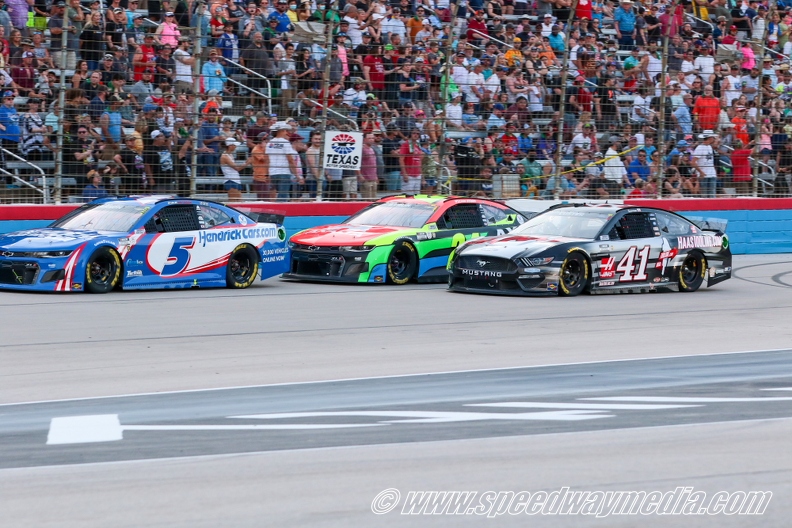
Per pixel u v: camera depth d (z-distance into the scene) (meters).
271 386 20.39
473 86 50.09
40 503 12.43
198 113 44.41
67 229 36.62
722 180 56.09
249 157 46.34
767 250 57.47
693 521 12.15
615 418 17.59
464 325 29.70
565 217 40.12
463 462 14.49
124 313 30.67
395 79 48.72
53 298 33.56
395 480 13.53
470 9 53.16
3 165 42.00
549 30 55.09
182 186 44.69
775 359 24.72
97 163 42.81
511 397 19.50
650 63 55.06
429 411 18.09
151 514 12.02
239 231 38.88
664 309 34.47
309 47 48.19
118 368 22.14
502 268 36.94
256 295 36.31
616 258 38.50
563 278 37.09
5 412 17.78
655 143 54.03
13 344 24.97
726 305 36.03
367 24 49.91
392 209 43.72
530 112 51.22
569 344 26.56
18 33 42.16
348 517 12.00
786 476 14.06
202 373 21.70
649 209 40.25
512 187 50.81
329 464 14.30
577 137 51.84
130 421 17.11
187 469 14.00
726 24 60.34
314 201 47.81
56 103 42.28
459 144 49.91
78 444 15.45
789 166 58.22
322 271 40.66
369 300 35.28
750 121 56.56
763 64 57.38
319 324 29.36
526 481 13.56
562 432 16.45
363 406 18.52
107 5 44.69
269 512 12.12
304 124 47.50
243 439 15.79
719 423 17.30
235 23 47.59
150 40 43.69
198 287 38.31
